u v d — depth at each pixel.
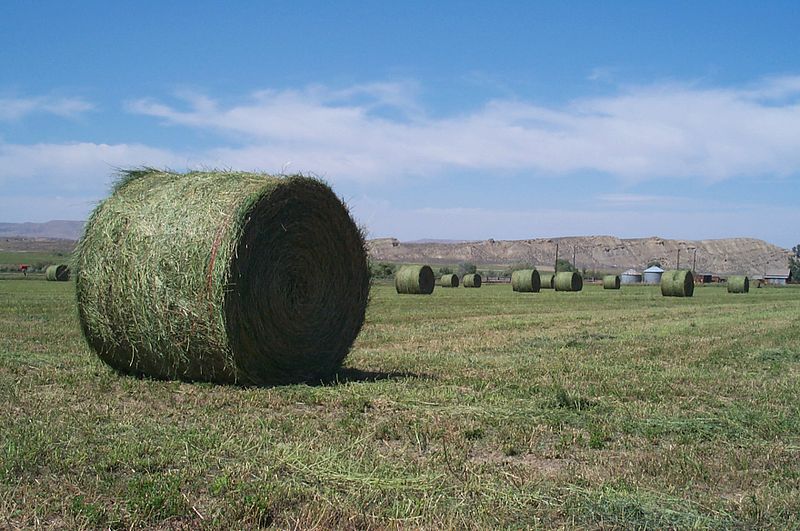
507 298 44.38
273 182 12.29
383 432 8.62
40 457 7.22
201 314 11.52
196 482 6.70
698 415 9.91
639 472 7.29
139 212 12.13
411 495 6.46
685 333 21.92
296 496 6.39
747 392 11.75
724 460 7.71
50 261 116.12
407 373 13.55
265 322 12.10
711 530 5.86
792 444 8.53
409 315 28.83
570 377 13.07
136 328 11.96
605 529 5.85
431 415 9.57
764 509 6.25
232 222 11.59
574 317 28.56
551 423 9.25
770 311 33.53
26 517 5.83
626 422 9.38
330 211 13.48
